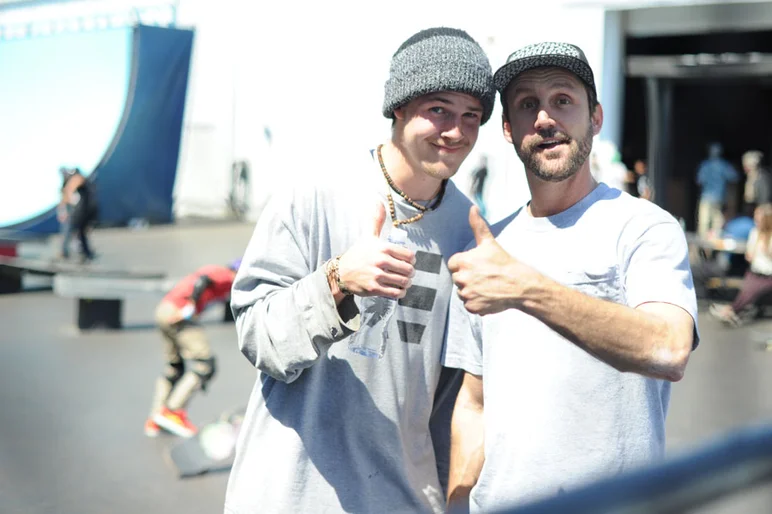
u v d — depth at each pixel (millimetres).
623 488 683
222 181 22875
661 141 17344
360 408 2037
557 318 1626
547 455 1877
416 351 2105
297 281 1997
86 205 14648
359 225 2086
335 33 19781
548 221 2020
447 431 2248
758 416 6137
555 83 1955
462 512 2100
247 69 21828
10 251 13203
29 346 8781
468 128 2080
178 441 5418
